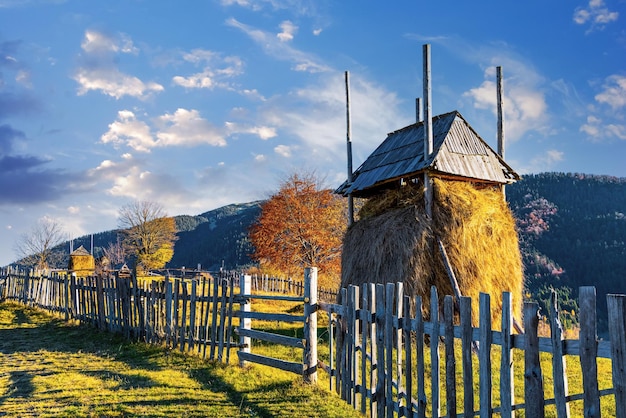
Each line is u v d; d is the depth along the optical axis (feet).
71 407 21.04
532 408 11.90
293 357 31.65
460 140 41.22
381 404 18.67
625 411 9.53
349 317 22.04
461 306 14.34
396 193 41.70
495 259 37.91
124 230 189.26
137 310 40.01
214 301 31.71
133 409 20.83
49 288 60.95
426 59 39.32
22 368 30.09
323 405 21.68
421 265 35.53
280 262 110.52
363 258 39.01
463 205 37.19
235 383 25.39
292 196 111.14
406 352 16.92
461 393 23.98
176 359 31.55
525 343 12.15
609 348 9.99
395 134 49.98
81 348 37.52
